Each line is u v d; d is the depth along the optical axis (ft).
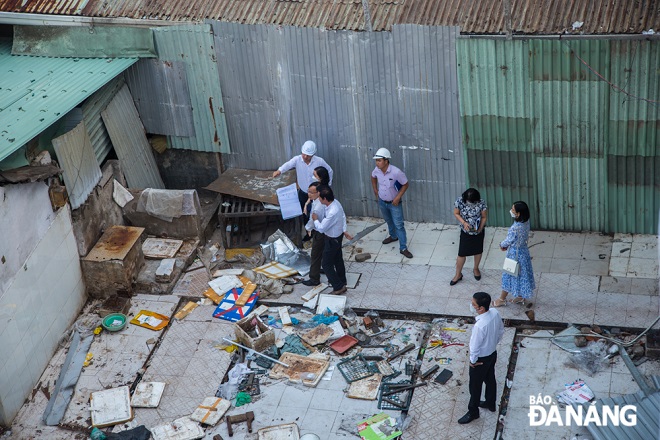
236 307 40.63
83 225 41.29
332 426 34.04
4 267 34.76
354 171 45.65
